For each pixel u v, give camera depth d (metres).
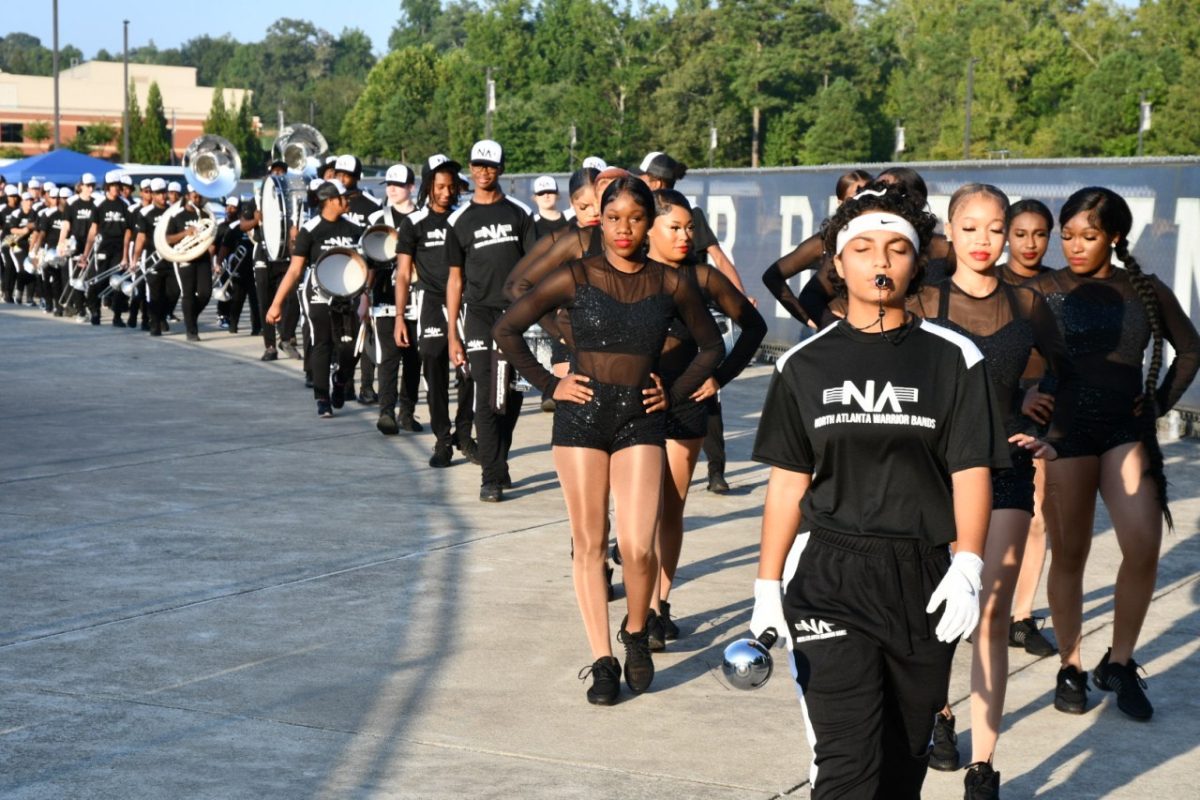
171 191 20.97
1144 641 6.54
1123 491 5.49
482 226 9.26
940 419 3.66
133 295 21.02
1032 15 138.12
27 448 11.25
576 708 5.58
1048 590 5.66
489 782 4.80
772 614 3.78
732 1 139.12
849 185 7.07
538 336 11.45
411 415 12.38
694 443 6.31
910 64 151.75
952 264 6.11
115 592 7.10
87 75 151.75
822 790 3.67
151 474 10.22
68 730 5.21
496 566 7.73
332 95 191.00
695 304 5.69
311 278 12.87
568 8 147.75
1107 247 5.57
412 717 5.43
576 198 7.00
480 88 143.88
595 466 5.64
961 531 3.65
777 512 3.82
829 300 6.88
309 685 5.77
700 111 135.62
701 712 5.56
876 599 3.67
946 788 4.89
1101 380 5.52
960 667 6.17
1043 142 118.12
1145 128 77.38
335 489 9.79
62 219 23.95
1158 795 4.82
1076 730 5.45
